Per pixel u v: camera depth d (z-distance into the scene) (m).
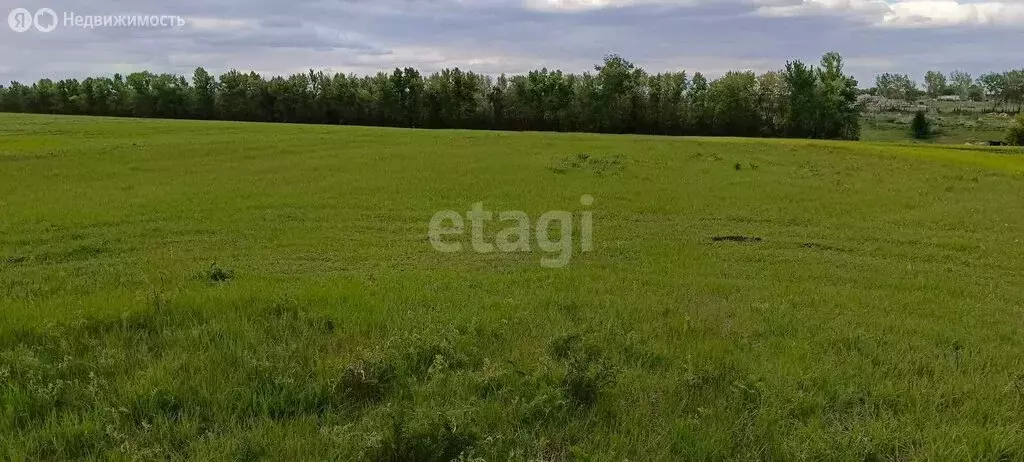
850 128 84.00
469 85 88.19
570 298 8.99
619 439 4.81
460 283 10.02
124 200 18.42
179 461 4.45
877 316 8.68
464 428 4.69
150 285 9.55
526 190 21.03
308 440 4.70
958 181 24.39
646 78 85.38
